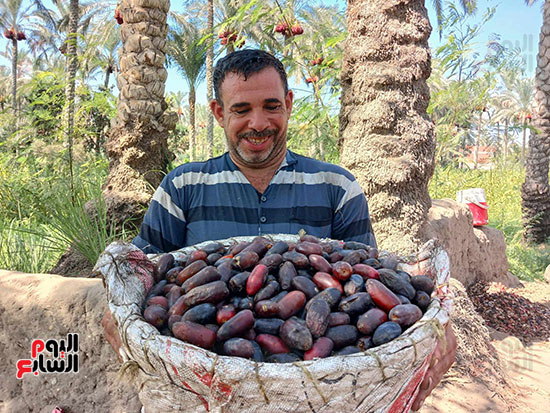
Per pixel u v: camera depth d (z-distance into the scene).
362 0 3.80
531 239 10.34
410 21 3.77
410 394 1.12
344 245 1.54
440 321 1.09
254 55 1.55
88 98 6.37
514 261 7.99
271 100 1.55
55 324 2.47
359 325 1.10
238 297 1.20
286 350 1.07
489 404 2.92
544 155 10.39
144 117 4.27
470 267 5.34
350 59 3.90
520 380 3.50
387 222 3.78
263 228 1.77
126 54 4.32
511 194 11.74
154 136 4.38
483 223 6.00
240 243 1.41
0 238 3.81
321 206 1.79
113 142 4.35
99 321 2.42
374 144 3.75
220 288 1.14
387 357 0.96
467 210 5.35
